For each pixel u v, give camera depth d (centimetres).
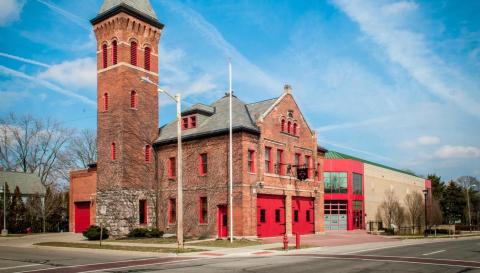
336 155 6425
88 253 2827
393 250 2755
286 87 4331
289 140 4269
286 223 4112
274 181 4022
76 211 4878
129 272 1834
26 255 2722
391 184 7300
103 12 4416
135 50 4406
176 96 2944
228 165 3825
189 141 4144
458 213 10981
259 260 2234
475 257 2277
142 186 4278
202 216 3981
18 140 7819
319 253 2605
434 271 1733
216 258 2414
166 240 3653
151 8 4609
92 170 4709
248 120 3969
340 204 5869
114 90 4297
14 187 7306
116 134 4228
